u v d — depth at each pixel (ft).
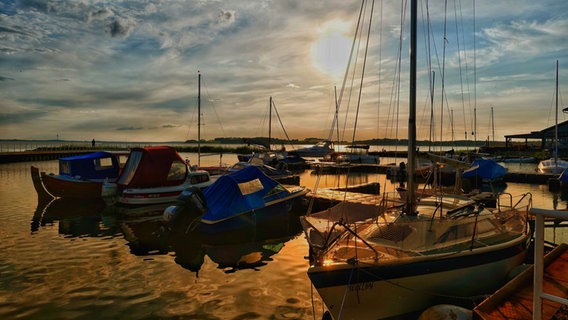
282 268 33.19
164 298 26.53
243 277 30.81
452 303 23.11
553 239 41.63
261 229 48.08
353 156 147.43
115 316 23.82
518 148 201.67
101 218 53.88
